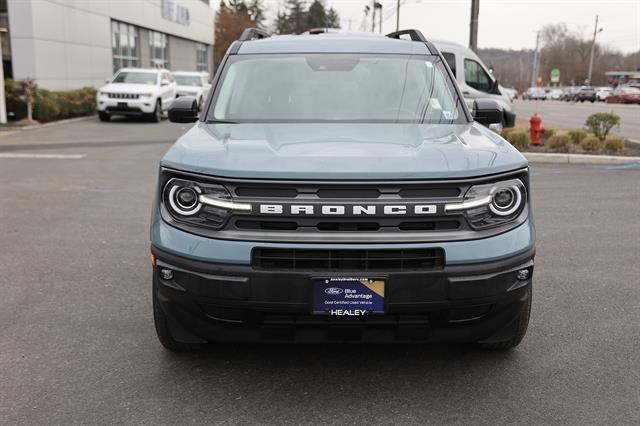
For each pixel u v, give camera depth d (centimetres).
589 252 601
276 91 433
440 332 314
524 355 376
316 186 295
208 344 388
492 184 306
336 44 483
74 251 595
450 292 297
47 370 355
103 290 489
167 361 367
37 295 477
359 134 362
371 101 423
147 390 334
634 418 306
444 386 339
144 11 3328
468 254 297
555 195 891
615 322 428
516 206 313
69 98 2169
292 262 296
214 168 301
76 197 855
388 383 342
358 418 307
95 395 328
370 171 295
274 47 480
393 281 293
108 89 2111
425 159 311
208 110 421
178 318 320
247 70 455
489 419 306
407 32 544
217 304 301
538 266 555
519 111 3441
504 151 331
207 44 5188
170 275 308
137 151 1359
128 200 838
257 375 350
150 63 3559
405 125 392
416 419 306
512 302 316
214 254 297
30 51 2095
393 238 292
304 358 371
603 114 1425
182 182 307
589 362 368
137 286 498
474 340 327
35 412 310
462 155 318
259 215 295
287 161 305
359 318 302
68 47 2369
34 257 575
